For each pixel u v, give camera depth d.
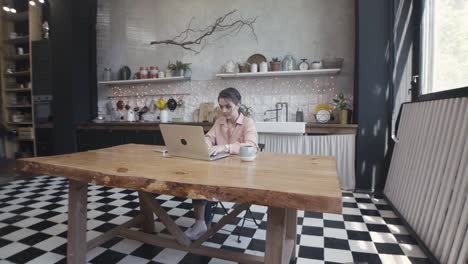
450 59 2.36
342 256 1.95
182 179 1.22
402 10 3.24
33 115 5.25
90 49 5.25
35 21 5.25
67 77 4.91
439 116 2.12
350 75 4.02
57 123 5.03
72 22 4.82
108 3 5.33
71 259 1.74
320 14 4.12
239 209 1.80
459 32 2.23
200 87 4.84
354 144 3.46
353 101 3.94
